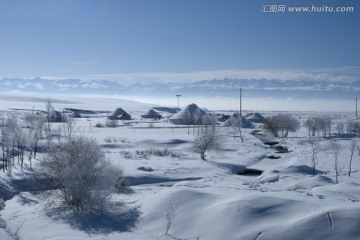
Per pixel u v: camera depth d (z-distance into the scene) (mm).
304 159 41250
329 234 14945
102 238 16969
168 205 19484
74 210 20609
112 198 22938
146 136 58438
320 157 42688
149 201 20734
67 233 17609
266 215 16938
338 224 15297
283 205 17688
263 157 45125
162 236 16906
